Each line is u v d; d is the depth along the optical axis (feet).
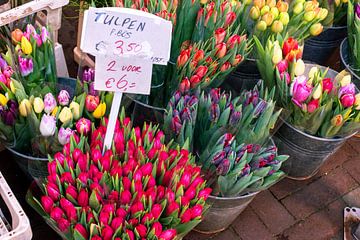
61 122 4.58
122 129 4.25
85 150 4.23
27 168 5.16
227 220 5.46
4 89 4.51
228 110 4.52
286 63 5.34
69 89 5.39
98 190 3.63
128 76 3.82
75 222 3.59
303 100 5.17
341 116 5.18
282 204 6.24
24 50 4.57
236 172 4.40
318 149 5.74
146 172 3.80
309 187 6.49
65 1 5.19
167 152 4.14
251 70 6.19
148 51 3.72
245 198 4.82
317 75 5.40
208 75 5.05
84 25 3.51
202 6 5.67
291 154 6.06
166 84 5.57
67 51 7.50
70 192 3.64
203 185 3.97
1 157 5.99
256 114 4.62
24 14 4.91
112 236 3.51
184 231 3.91
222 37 4.99
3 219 4.25
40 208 4.04
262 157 4.65
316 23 6.01
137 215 3.53
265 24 5.58
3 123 4.58
